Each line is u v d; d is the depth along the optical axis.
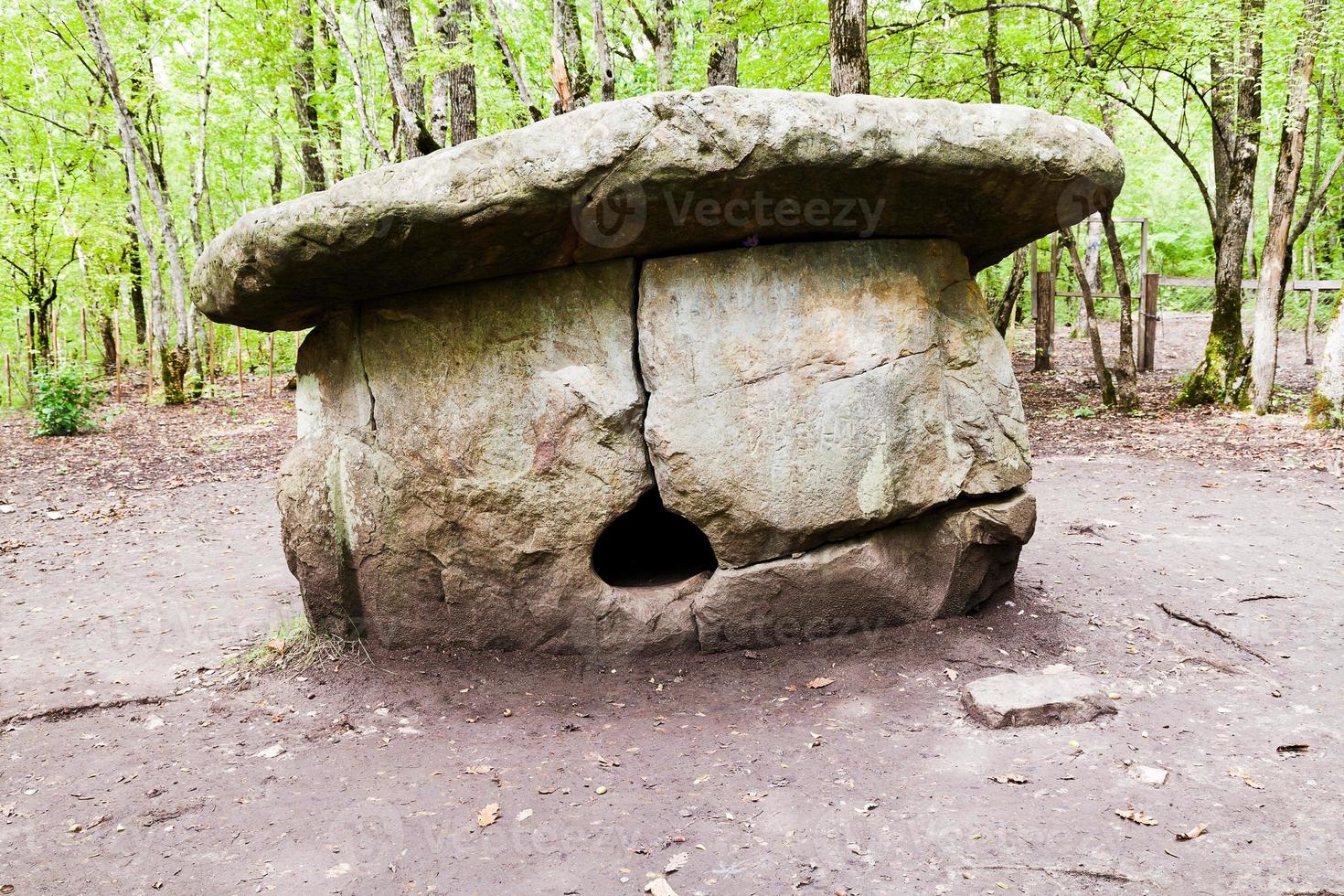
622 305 3.75
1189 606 4.43
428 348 3.98
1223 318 10.81
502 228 3.27
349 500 4.17
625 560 4.88
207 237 17.98
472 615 4.10
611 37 12.59
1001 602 4.41
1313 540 5.52
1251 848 2.44
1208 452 8.49
